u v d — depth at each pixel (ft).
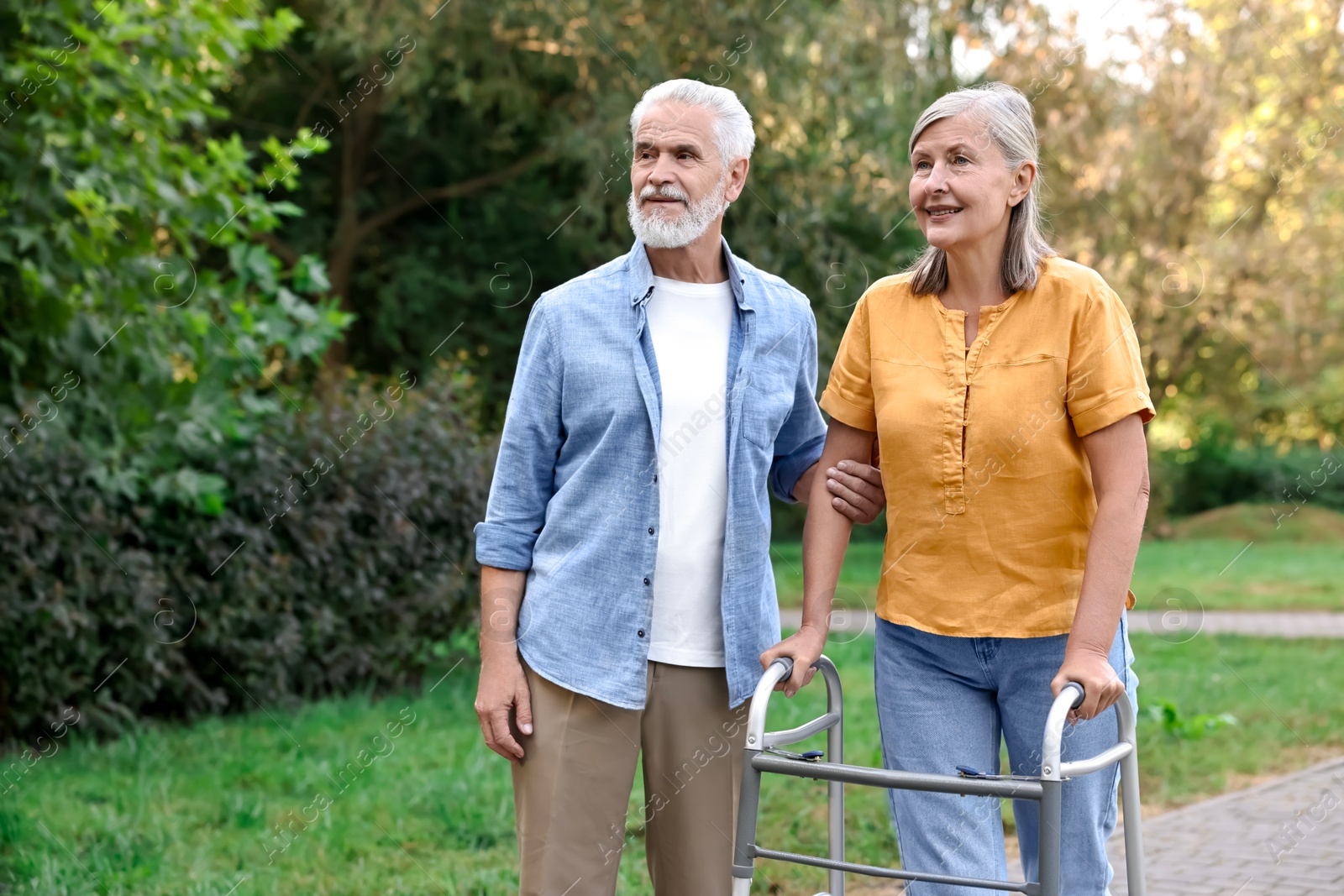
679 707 8.13
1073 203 47.55
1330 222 51.49
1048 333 7.43
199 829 13.64
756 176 35.81
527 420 8.19
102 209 17.47
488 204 43.55
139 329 18.54
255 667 19.04
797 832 13.73
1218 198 50.93
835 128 36.27
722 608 8.02
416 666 21.94
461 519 21.44
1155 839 13.92
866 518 8.27
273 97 45.14
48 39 17.54
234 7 20.45
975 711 7.75
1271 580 40.47
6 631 16.90
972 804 7.64
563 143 37.58
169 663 18.72
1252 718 20.39
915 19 37.40
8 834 13.01
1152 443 62.64
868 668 23.88
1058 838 6.37
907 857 7.72
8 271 17.81
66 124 17.52
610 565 7.97
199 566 19.13
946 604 7.63
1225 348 56.95
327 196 45.50
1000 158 7.39
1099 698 6.84
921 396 7.64
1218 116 47.57
